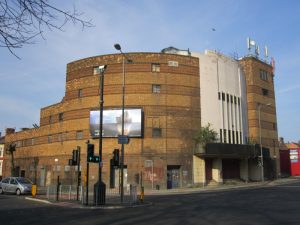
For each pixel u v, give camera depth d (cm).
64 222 1417
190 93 4741
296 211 1647
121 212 1814
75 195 3017
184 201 2411
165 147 4456
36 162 5728
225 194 2983
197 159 4628
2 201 2577
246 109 5834
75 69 4959
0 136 8731
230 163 5284
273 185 4397
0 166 7662
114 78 4612
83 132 4712
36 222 1422
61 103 5200
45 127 5594
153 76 4597
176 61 4731
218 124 4962
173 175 4488
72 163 2486
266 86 6306
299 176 7356
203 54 5016
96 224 1346
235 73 5538
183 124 4609
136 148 4391
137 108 4456
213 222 1330
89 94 4734
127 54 4644
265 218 1416
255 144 5328
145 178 4325
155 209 1920
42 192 3797
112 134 4438
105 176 4391
